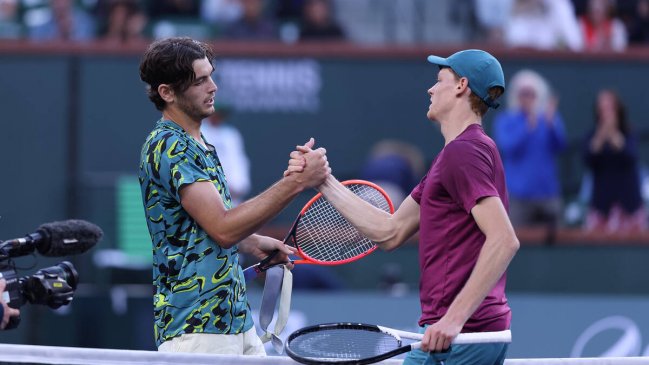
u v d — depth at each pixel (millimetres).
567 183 37156
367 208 14969
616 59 37844
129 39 38500
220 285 13859
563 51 37719
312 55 37688
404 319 30828
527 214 35656
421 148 37812
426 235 13461
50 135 36625
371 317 30844
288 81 37594
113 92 36938
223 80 37344
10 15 38812
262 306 15789
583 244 35094
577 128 37656
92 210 35656
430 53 37969
